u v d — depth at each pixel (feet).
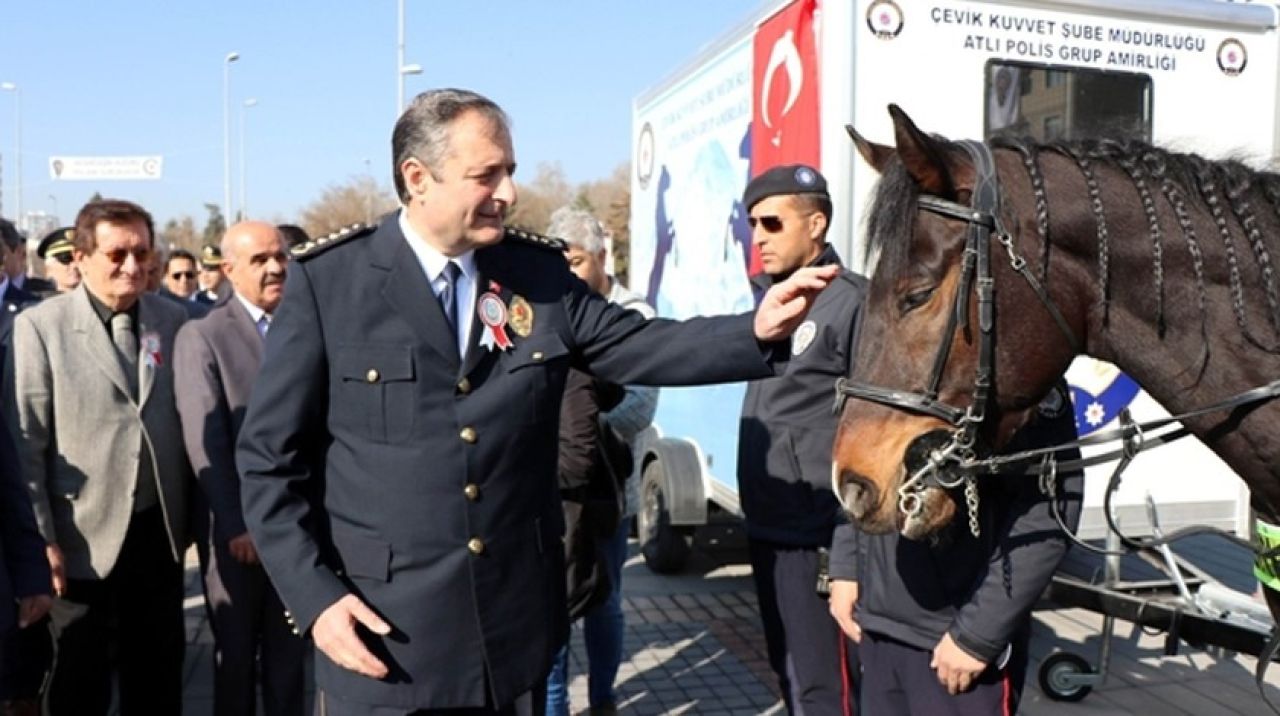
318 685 6.96
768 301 6.51
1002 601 6.98
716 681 14.75
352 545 6.57
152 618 11.16
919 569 7.49
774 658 10.38
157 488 10.89
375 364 6.50
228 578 10.69
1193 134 14.20
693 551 22.49
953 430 6.27
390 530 6.51
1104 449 14.16
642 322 7.22
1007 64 13.48
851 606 8.54
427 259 6.68
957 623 7.11
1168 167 6.54
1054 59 13.65
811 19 13.47
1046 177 6.50
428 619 6.48
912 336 6.30
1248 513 14.69
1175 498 14.56
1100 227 6.37
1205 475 14.64
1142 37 13.92
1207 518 14.64
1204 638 11.46
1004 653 7.19
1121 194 6.44
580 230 12.56
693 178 18.51
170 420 10.98
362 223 6.97
